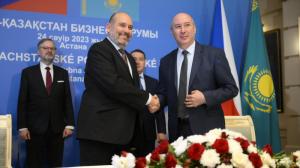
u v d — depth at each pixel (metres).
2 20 4.03
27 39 4.11
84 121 2.71
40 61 4.03
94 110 2.70
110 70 2.68
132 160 1.29
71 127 3.98
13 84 4.05
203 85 2.77
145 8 4.55
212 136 1.39
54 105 3.94
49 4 4.19
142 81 4.11
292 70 6.33
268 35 6.80
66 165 4.23
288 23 6.38
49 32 4.18
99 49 2.76
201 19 4.76
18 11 4.08
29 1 4.12
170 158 1.27
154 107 2.71
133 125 2.75
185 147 1.31
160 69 3.04
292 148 6.28
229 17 4.88
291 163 1.41
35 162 3.89
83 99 2.80
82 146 2.72
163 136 3.24
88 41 4.33
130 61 2.98
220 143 1.30
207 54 2.83
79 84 4.29
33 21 4.13
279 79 6.53
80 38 4.30
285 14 6.42
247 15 4.95
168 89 2.90
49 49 3.95
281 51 6.55
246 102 4.59
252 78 4.61
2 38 4.02
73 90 4.26
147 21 4.56
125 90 2.63
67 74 4.09
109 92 2.67
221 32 4.57
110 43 2.83
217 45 4.55
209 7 4.79
